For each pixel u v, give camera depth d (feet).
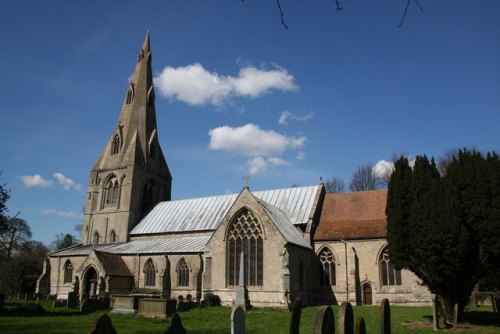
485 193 96.32
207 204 217.15
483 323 100.17
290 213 187.11
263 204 165.17
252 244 155.63
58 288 212.43
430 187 102.73
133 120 250.98
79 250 219.41
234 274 156.35
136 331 87.40
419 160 108.27
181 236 206.69
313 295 169.48
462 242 95.61
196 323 103.04
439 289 102.01
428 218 98.94
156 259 192.03
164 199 253.44
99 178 244.83
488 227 95.14
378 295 162.50
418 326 95.25
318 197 189.26
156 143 255.70
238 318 55.21
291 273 150.30
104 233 231.91
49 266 218.79
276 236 150.30
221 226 161.58
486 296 170.19
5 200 140.77
